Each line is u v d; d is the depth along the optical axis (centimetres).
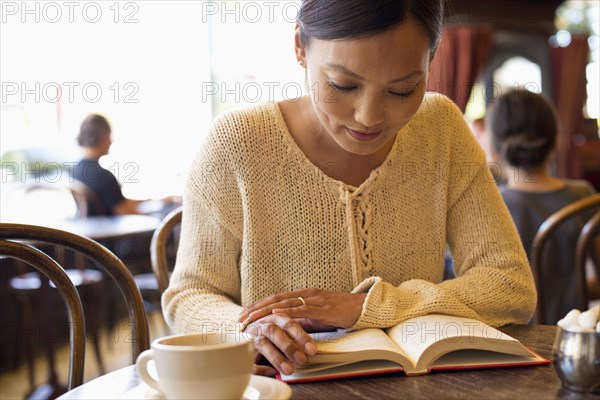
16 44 523
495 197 142
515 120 239
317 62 109
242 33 567
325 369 97
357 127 111
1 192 486
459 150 142
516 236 139
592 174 741
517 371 97
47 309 373
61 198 496
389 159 135
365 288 121
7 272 364
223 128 136
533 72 726
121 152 569
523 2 667
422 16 104
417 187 139
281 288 136
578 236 233
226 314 120
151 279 360
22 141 540
